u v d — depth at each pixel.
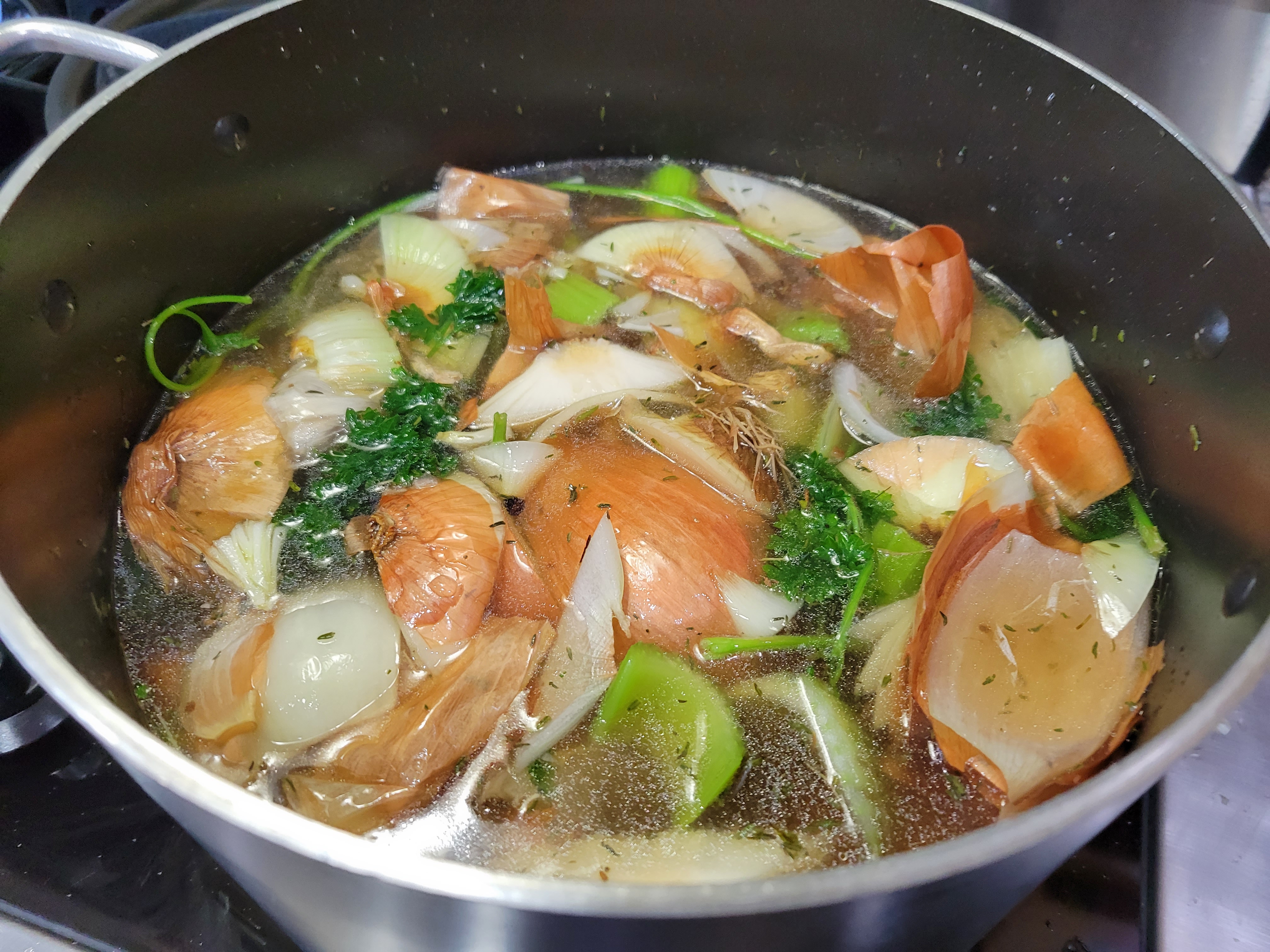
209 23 0.36
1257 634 0.18
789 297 0.35
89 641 0.24
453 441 0.29
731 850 0.21
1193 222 0.27
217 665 0.24
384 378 0.31
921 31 0.33
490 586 0.25
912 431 0.30
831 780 0.22
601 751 0.23
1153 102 0.36
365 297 0.35
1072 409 0.30
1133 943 0.24
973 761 0.22
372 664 0.24
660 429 0.28
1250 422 0.24
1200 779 0.25
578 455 0.28
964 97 0.33
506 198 0.38
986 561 0.25
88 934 0.23
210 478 0.28
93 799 0.25
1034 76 0.31
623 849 0.21
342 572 0.26
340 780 0.22
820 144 0.38
